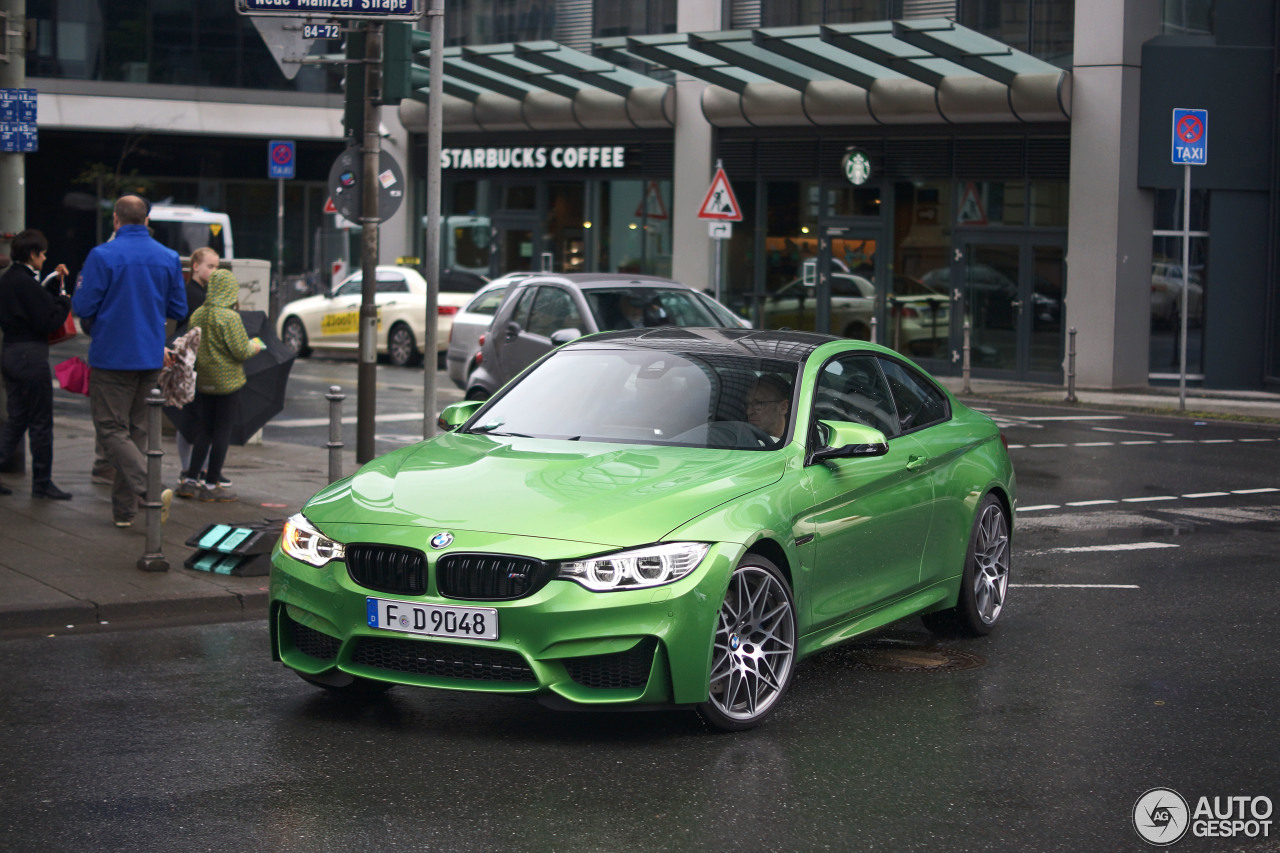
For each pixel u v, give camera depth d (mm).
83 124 35438
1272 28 22266
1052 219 23312
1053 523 11234
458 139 30906
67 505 10500
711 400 6645
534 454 6277
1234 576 9219
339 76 37500
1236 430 17656
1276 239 22375
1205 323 22750
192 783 5086
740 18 26453
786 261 26453
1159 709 6207
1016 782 5211
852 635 6555
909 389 7559
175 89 36250
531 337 14578
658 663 5422
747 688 5812
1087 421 18328
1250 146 22344
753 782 5156
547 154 29391
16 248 10477
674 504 5688
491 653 5434
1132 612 8180
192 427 11102
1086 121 22469
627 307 14500
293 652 5992
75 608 7629
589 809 4848
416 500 5824
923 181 24609
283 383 12336
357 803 4887
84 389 11094
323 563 5750
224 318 10695
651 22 27906
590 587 5375
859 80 23891
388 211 12234
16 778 5133
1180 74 22234
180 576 8438
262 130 36719
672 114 27344
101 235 37969
